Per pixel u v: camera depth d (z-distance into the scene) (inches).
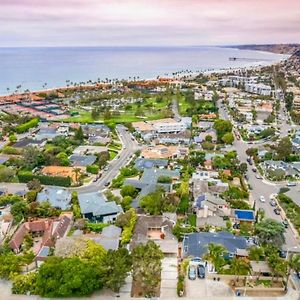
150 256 4136.3
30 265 4485.7
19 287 4047.7
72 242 4665.4
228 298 4035.4
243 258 4611.2
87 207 5900.6
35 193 6407.5
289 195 6697.8
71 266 4069.9
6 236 5226.4
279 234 4970.5
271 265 4286.4
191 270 4409.5
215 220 5590.6
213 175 7416.3
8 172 7381.9
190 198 6412.4
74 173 7475.4
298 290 4175.7
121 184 7106.3
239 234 5324.8
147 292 4082.2
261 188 7071.9
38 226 5388.8
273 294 4116.6
